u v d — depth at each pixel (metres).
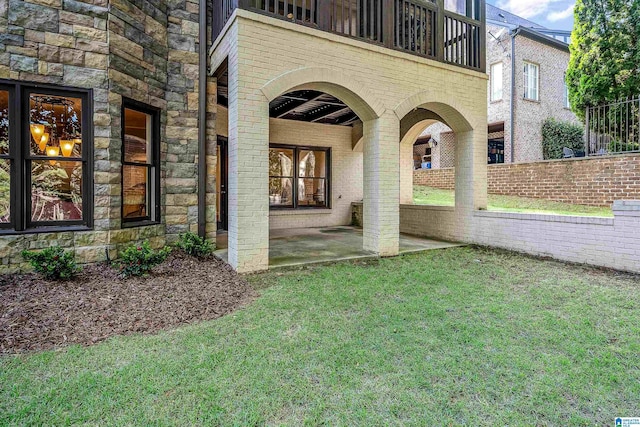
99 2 4.75
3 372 2.38
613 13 8.03
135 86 5.24
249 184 5.05
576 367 2.49
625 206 5.02
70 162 4.75
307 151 10.50
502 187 9.45
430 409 2.05
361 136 10.48
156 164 5.75
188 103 6.10
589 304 3.77
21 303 3.47
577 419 1.96
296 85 5.30
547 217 6.00
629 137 7.86
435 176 12.20
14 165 4.38
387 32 6.11
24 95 4.41
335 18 5.65
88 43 4.68
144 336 2.96
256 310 3.58
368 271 5.15
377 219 6.20
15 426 1.87
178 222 6.05
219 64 5.79
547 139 13.70
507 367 2.49
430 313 3.51
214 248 6.29
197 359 2.58
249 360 2.57
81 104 4.72
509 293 4.15
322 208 10.65
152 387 2.23
